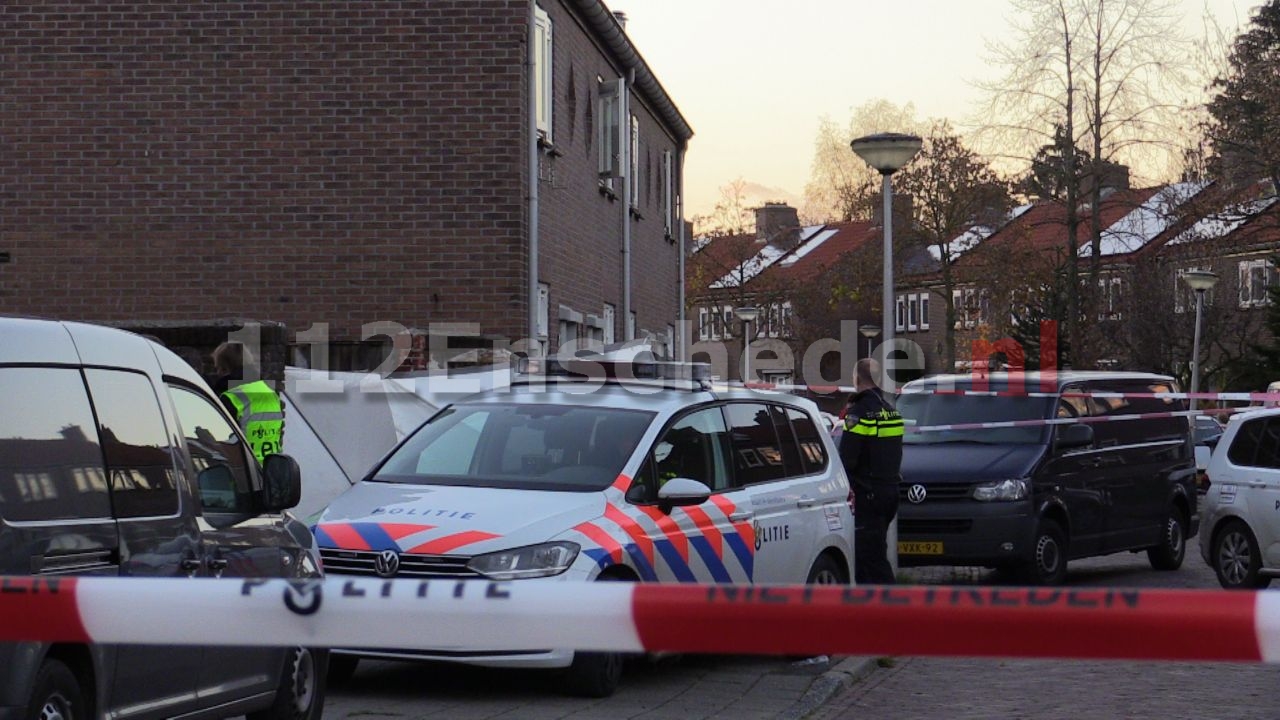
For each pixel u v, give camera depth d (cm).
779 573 1001
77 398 555
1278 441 1433
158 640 312
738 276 6794
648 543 879
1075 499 1527
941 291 5984
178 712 601
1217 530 1470
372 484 940
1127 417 1622
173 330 1290
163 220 1791
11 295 1797
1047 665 1059
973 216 5728
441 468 949
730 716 821
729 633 279
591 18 2214
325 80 1781
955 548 1449
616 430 945
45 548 509
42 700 496
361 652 841
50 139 1797
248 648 661
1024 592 269
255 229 1784
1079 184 4453
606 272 2411
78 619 311
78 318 1791
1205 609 257
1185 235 4497
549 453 935
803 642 275
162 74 1791
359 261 1777
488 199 1767
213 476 660
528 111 1808
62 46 1797
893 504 1191
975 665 1059
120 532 555
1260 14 4134
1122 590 264
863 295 6094
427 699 859
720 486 977
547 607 292
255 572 663
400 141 1775
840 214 6900
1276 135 3956
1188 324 4569
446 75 1770
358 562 847
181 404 650
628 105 2567
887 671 1030
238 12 1788
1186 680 986
